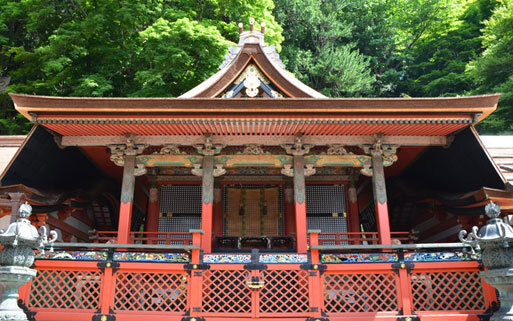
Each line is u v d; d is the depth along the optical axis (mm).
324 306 8109
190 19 21438
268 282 8227
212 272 8297
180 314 7879
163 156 9992
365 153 10211
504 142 13430
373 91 35188
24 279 6047
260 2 21859
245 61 10516
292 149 10062
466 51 35688
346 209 13188
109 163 12516
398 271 8250
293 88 10406
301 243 9250
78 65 21625
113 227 14961
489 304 8039
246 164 10023
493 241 5973
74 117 8961
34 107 8633
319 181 13367
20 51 21469
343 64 27359
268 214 13375
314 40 31172
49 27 22953
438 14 38406
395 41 38469
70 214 12570
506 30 28031
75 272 8328
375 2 37844
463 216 11055
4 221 9914
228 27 21828
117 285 8164
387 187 14734
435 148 10992
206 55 20047
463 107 8742
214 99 8586
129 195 9641
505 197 8906
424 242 14367
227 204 13477
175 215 13102
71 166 11430
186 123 9164
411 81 36531
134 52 21406
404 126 9445
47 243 6477
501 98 25734
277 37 22234
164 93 20031
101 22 20078
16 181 9547
